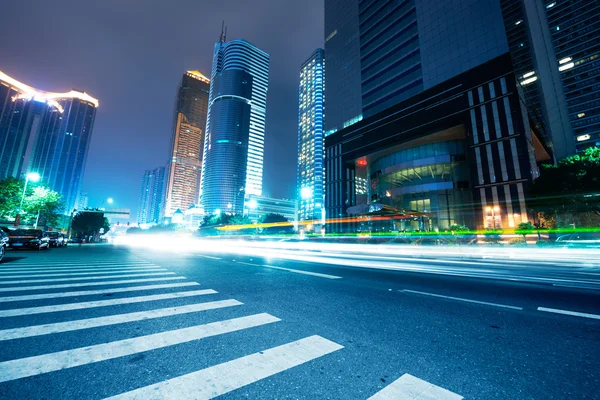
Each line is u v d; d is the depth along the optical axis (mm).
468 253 20453
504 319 4160
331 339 3264
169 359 2615
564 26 68250
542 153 62500
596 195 25219
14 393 1954
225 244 42094
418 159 53594
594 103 61750
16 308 4199
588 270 11422
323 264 12680
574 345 3170
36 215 39250
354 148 63781
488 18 44406
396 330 3631
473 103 43875
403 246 25266
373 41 64125
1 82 161125
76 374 2273
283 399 2002
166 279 7176
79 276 7410
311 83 185250
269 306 4715
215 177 190250
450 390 2176
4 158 160125
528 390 2184
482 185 40938
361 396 2059
